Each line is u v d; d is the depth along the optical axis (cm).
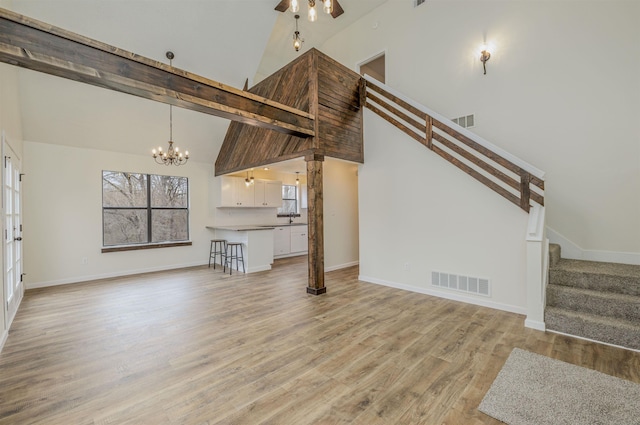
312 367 230
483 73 439
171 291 451
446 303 382
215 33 467
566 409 176
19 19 193
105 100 472
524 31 401
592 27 351
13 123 366
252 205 721
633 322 261
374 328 303
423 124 441
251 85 577
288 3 423
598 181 351
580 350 250
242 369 228
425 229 424
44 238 484
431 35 500
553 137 379
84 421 172
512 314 339
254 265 596
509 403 183
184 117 564
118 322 326
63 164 503
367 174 496
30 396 195
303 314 346
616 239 343
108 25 404
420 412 178
